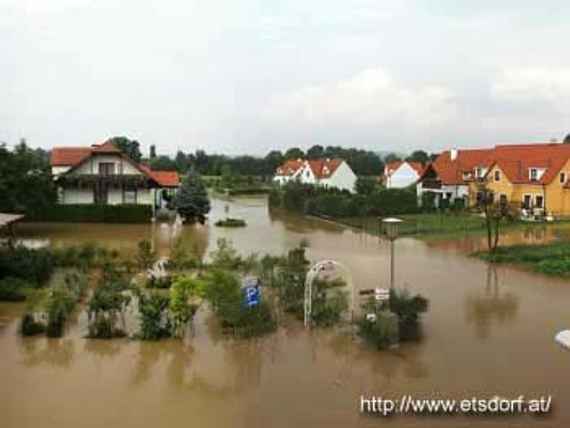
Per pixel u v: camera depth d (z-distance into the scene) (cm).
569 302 2294
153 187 5169
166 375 1538
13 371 1555
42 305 2142
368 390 1445
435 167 6303
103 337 1814
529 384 1485
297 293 2138
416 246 3722
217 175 12231
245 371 1569
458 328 1948
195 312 2012
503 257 3178
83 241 3803
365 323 1792
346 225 4988
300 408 1345
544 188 5153
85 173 5047
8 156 4075
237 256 2995
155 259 3005
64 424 1255
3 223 2836
